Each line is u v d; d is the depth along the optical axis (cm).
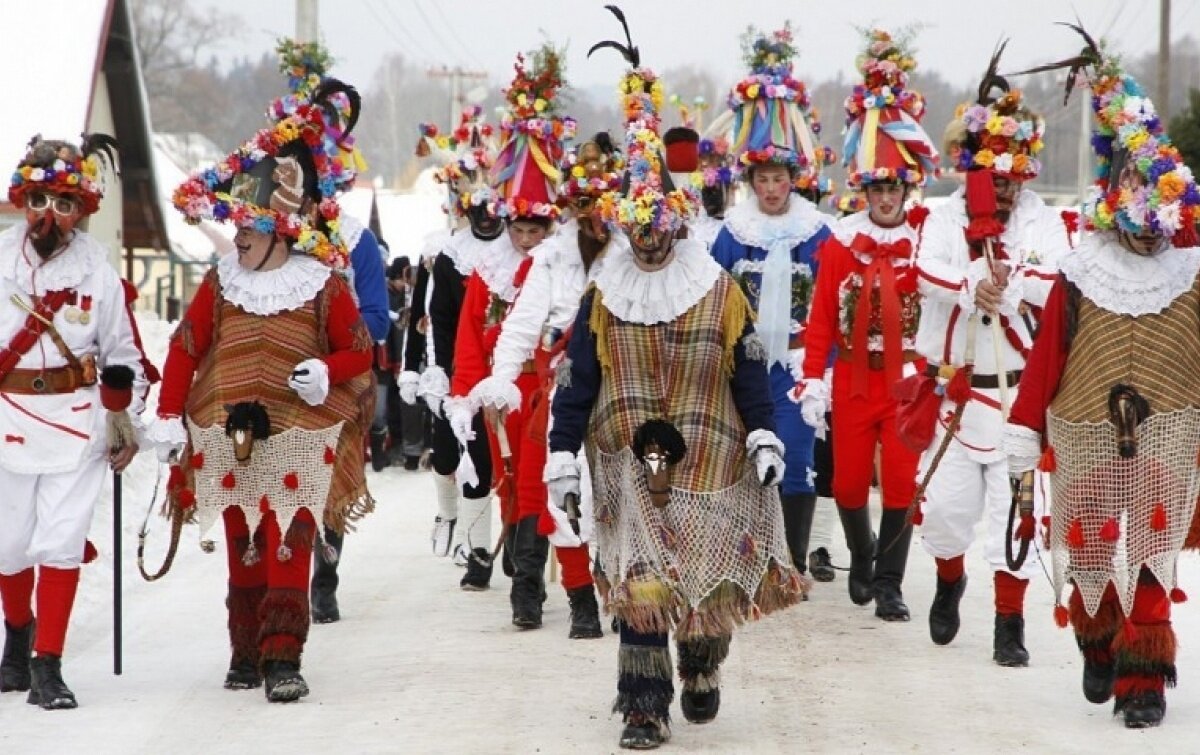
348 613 1181
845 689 925
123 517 1497
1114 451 819
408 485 2020
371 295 1105
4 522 904
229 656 1034
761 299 1220
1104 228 822
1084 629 860
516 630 1112
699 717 846
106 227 3400
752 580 794
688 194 805
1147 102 835
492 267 1175
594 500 816
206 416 909
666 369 805
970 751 791
